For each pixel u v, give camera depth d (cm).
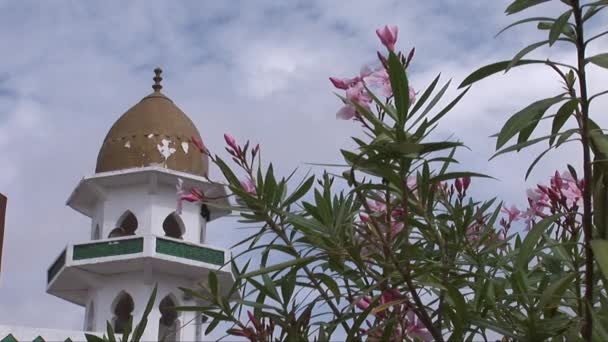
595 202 383
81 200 2766
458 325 432
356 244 452
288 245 481
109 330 516
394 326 469
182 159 2719
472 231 536
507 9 391
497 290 448
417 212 457
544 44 377
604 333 385
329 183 468
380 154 401
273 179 479
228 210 534
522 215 525
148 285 2569
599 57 373
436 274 458
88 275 2583
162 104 2841
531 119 388
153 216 2653
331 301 470
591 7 370
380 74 446
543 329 413
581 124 395
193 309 502
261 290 483
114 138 2755
